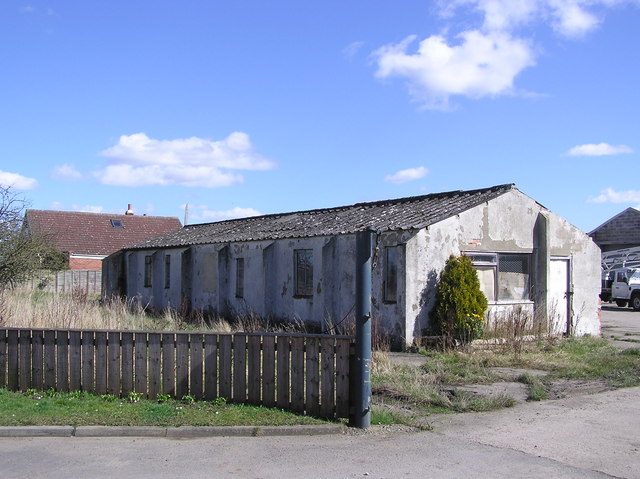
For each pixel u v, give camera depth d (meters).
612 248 40.97
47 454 6.75
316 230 19.75
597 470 6.33
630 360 13.84
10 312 14.29
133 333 9.12
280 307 20.81
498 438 7.54
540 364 13.10
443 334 15.45
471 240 16.91
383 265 16.50
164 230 51.69
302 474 6.17
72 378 9.32
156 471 6.23
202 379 8.98
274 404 8.66
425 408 9.19
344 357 8.16
